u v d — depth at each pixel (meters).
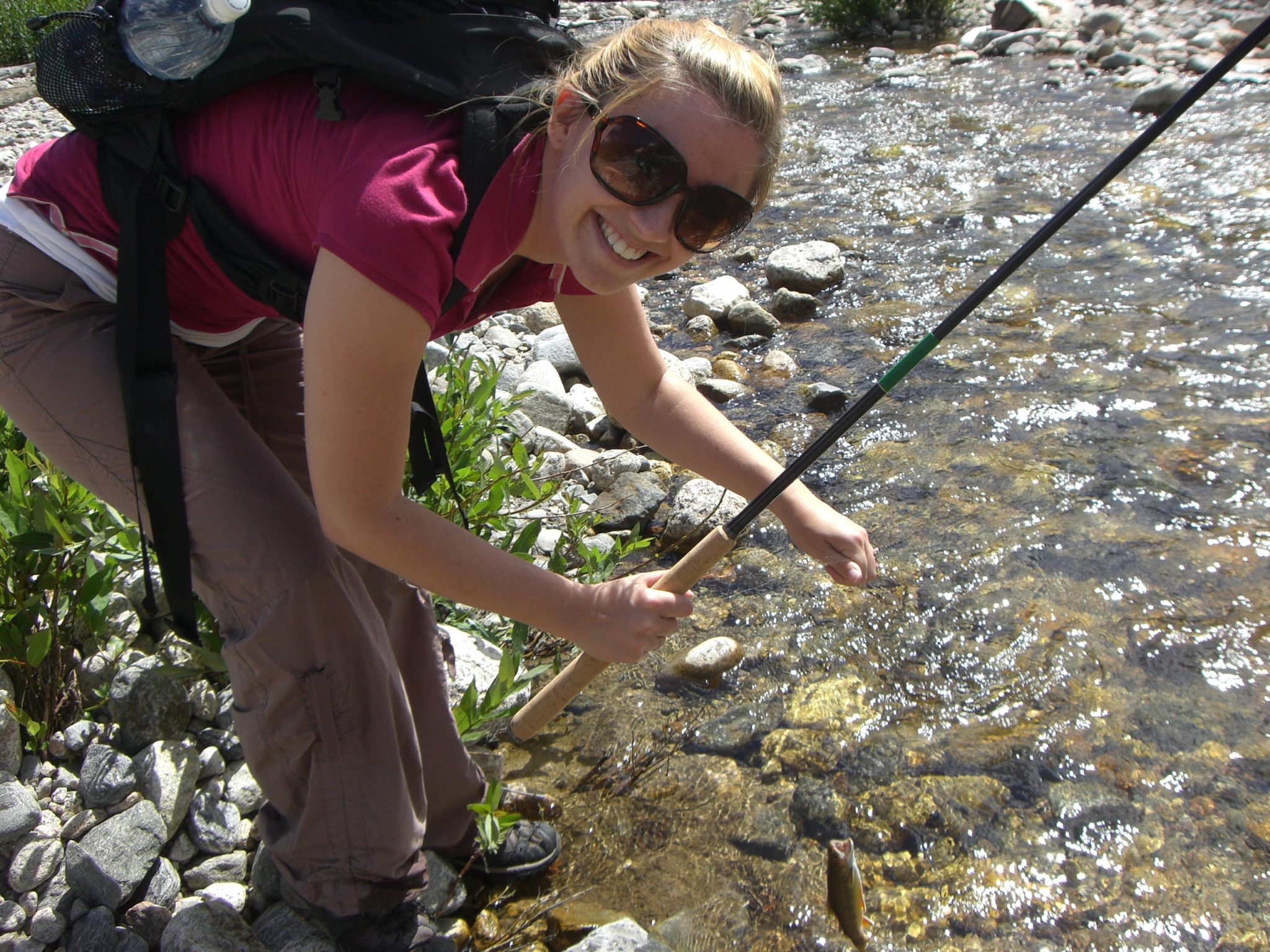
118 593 2.75
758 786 2.60
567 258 1.74
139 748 2.45
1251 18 8.36
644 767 2.66
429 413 2.29
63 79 1.78
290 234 1.71
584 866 2.41
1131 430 3.88
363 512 1.66
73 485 2.70
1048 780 2.57
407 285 1.51
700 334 4.82
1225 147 6.41
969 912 2.28
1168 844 2.40
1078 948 2.19
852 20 10.20
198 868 2.26
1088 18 8.91
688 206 1.64
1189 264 5.07
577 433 4.17
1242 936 2.19
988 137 7.05
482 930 2.25
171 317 1.97
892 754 2.66
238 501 1.84
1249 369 4.19
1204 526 3.38
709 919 2.28
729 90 1.61
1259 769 2.56
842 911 2.19
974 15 10.37
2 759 2.35
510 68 1.66
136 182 1.80
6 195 1.92
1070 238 5.45
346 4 1.66
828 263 5.19
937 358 4.46
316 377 1.57
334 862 2.02
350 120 1.61
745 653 3.00
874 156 6.90
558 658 2.99
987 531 3.42
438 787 2.26
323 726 1.92
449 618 2.94
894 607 3.14
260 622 1.85
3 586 2.53
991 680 2.88
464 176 1.57
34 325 1.89
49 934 2.15
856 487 3.70
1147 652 2.93
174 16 1.65
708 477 2.29
